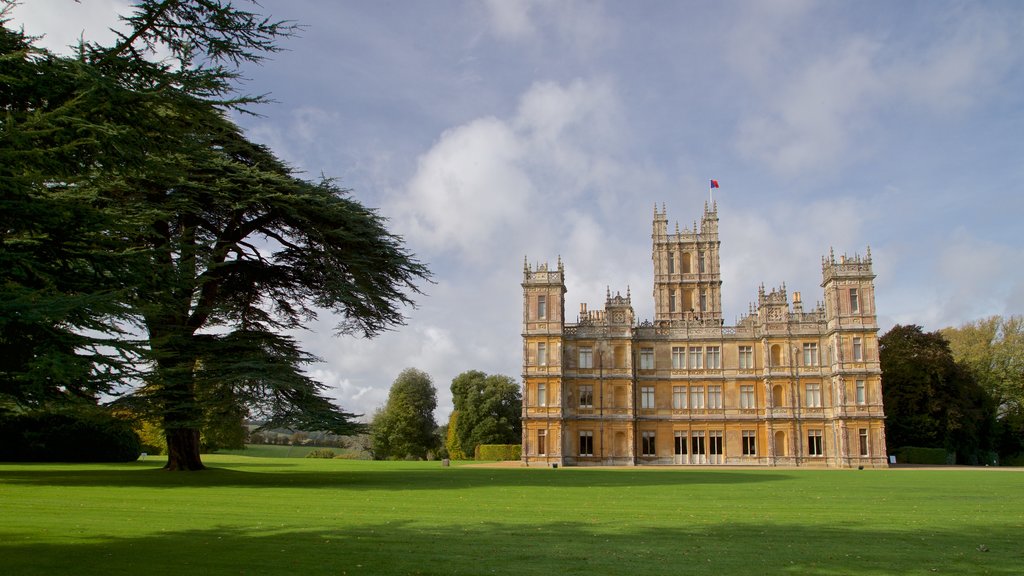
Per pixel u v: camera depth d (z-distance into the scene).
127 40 16.03
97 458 62.16
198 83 15.99
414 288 43.16
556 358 73.56
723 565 13.25
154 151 16.58
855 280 71.44
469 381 110.06
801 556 14.19
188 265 18.98
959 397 77.06
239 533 16.69
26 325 12.81
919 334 80.06
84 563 12.99
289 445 147.38
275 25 16.59
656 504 24.33
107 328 14.38
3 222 13.80
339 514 20.58
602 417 74.50
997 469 61.16
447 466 62.47
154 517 19.45
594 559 13.71
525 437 72.69
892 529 18.17
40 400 14.09
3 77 13.50
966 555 14.49
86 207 14.39
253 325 43.28
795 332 73.62
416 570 12.62
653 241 91.12
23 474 38.31
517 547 14.96
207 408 36.41
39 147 14.48
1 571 12.27
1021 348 85.75
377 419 108.81
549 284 74.75
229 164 37.00
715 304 88.38
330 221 39.28
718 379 75.25
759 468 63.50
